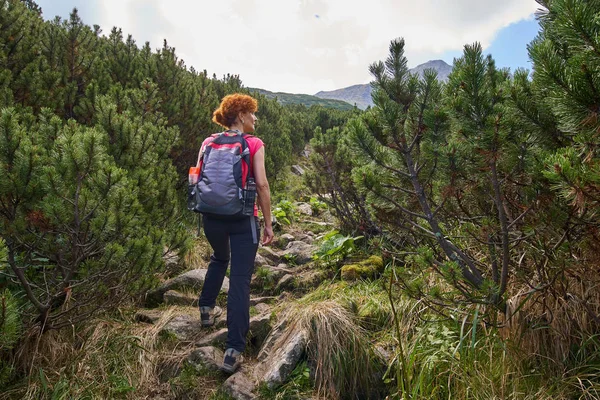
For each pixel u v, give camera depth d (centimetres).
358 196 489
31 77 414
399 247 428
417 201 306
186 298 364
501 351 246
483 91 220
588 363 226
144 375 273
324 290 367
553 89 184
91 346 281
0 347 211
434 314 292
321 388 264
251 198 273
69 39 516
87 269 260
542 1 228
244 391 257
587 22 166
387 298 328
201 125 629
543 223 213
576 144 204
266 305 380
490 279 260
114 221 256
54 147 258
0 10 438
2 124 231
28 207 238
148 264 273
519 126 225
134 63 616
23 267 244
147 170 352
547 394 219
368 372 273
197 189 275
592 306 235
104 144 347
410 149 266
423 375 246
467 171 248
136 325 319
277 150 1017
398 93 255
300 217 764
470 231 263
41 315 256
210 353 287
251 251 279
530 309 251
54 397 237
